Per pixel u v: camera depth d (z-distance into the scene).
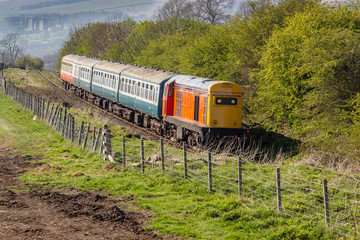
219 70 67.88
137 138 53.00
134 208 25.81
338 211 23.56
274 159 44.94
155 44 104.00
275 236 20.69
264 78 54.06
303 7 60.47
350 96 44.75
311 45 46.47
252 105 58.03
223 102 46.69
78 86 95.56
